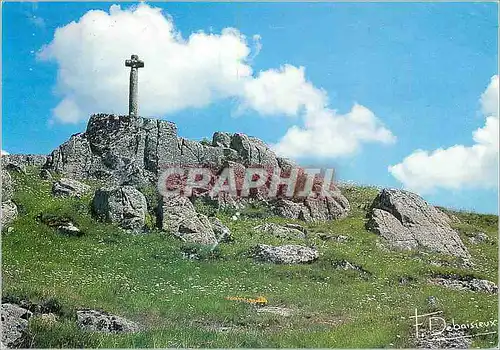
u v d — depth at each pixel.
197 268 18.73
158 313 16.34
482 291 20.20
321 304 17.61
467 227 25.72
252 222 23.06
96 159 24.98
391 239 23.22
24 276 16.95
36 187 22.39
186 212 21.44
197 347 14.71
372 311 17.38
